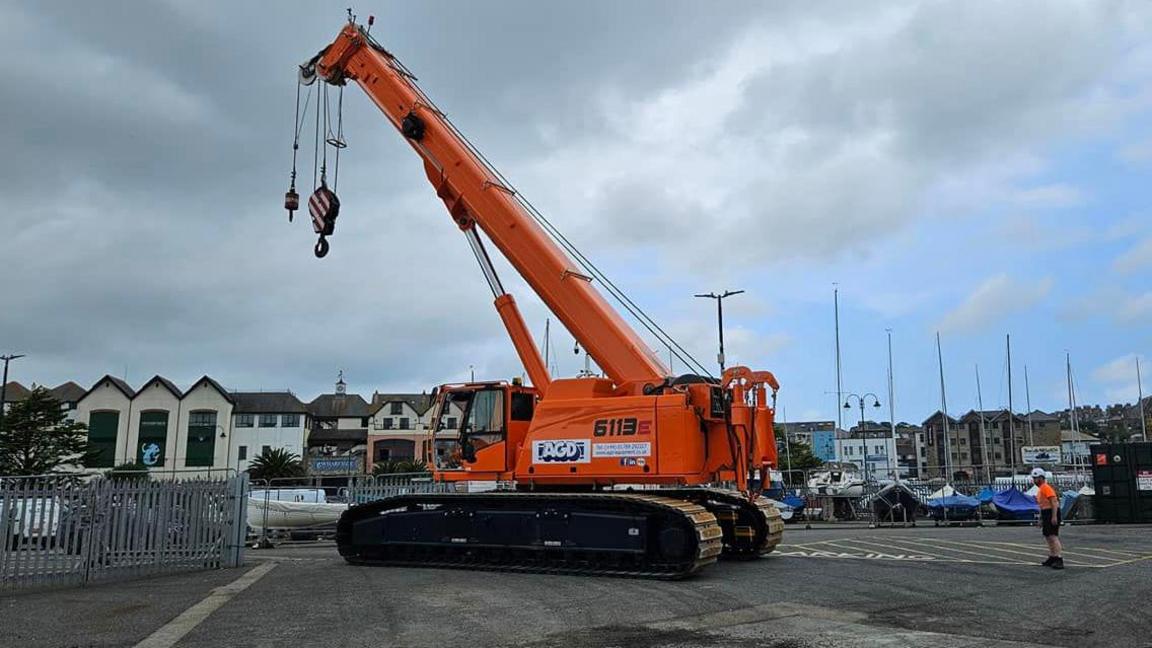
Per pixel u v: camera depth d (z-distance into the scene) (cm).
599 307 1385
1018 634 802
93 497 1327
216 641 789
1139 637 789
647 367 1341
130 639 807
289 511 2322
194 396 8088
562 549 1300
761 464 1335
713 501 1409
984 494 3403
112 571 1333
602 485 1340
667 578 1211
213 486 1490
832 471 4988
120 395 7931
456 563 1400
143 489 1394
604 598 1040
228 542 1495
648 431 1276
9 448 5178
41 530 1258
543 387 1442
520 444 1420
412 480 2511
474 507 1403
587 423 1323
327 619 901
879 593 1070
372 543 1488
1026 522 2855
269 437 8300
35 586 1237
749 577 1235
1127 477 2692
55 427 5369
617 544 1252
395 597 1059
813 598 1029
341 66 1655
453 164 1504
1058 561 1362
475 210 1477
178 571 1419
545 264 1417
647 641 775
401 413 9031
